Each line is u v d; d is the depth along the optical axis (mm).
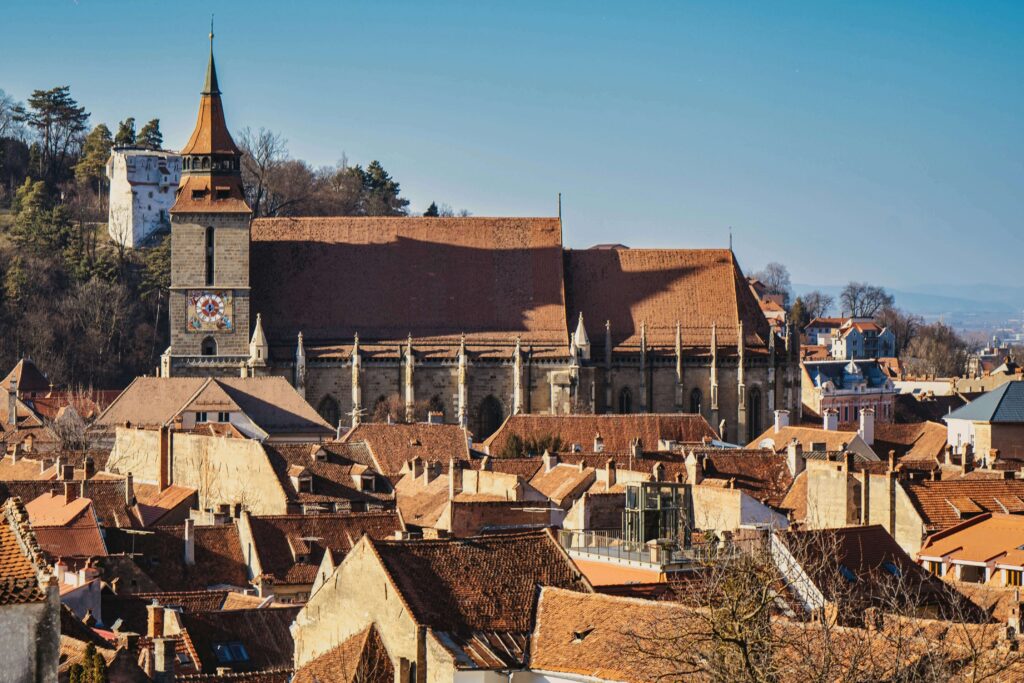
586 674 113938
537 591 123500
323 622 128125
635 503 149250
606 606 119438
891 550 136000
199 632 140750
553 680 115875
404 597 120000
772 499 191750
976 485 174000
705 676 103062
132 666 120062
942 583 135125
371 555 123438
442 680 116500
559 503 184250
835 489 172875
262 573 179000
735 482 193000
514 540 128750
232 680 126938
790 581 117688
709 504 175250
